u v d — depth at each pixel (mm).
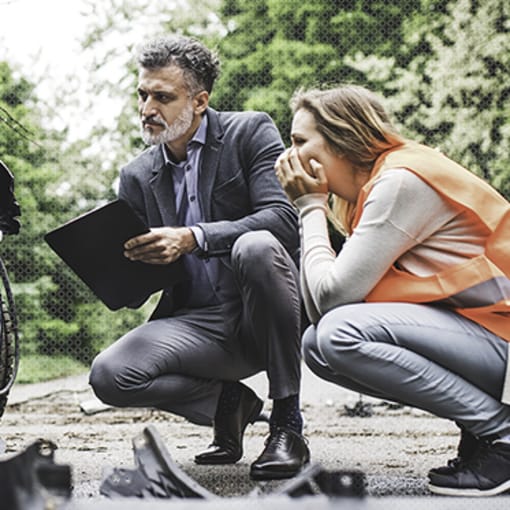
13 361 2393
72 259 2355
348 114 2146
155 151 2625
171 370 2438
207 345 2473
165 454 1498
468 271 2014
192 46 2520
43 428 3859
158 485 1478
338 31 5715
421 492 2102
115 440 3441
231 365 2520
